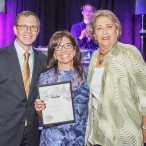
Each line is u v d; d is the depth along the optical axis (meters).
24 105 2.19
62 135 2.00
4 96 2.18
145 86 1.76
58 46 2.07
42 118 2.02
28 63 2.27
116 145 1.79
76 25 5.66
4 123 2.18
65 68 2.11
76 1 6.76
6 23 6.74
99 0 6.69
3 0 6.27
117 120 1.78
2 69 2.18
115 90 1.79
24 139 2.27
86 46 5.22
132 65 1.78
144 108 1.76
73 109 2.01
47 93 2.02
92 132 1.93
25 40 2.23
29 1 6.76
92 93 1.98
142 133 1.82
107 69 1.84
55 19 6.83
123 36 6.68
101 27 1.87
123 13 6.65
